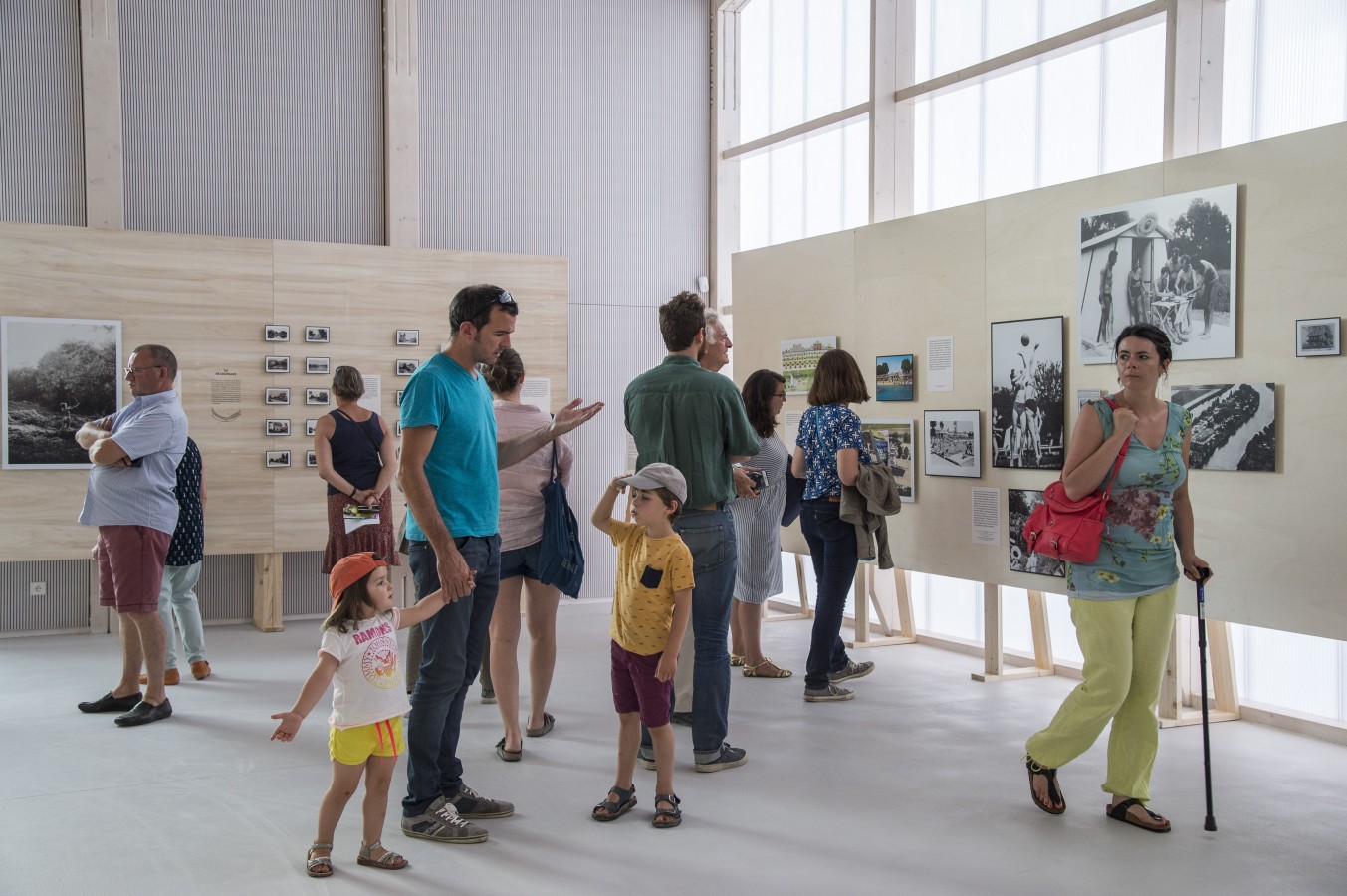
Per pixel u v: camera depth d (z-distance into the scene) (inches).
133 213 349.7
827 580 246.8
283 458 350.6
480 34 395.9
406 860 152.6
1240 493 213.0
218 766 198.5
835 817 171.3
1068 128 283.1
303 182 372.5
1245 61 241.0
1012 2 299.1
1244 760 204.5
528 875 147.7
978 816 172.1
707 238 439.5
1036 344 254.8
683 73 433.1
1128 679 165.3
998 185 305.3
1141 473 164.1
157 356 232.1
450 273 375.2
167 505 232.2
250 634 340.5
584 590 416.2
